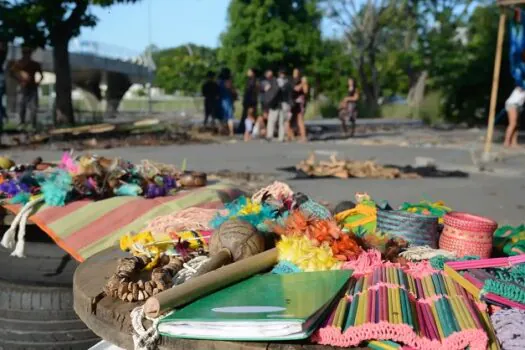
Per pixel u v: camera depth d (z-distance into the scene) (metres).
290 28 28.97
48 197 3.65
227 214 2.95
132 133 17.56
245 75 29.22
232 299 1.84
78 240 3.38
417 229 2.63
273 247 2.38
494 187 8.65
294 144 15.98
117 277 2.04
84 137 16.08
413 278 2.14
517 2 11.77
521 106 15.41
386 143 16.64
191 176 4.31
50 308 3.21
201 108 45.09
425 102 33.62
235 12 29.06
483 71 29.44
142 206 3.67
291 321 1.64
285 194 3.03
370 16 39.62
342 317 1.76
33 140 14.45
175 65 49.00
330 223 2.36
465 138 19.44
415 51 37.22
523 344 1.74
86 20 18.56
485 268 2.19
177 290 1.82
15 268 3.42
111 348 2.24
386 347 1.68
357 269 2.14
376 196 7.64
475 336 1.66
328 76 35.12
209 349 1.71
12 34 17.25
